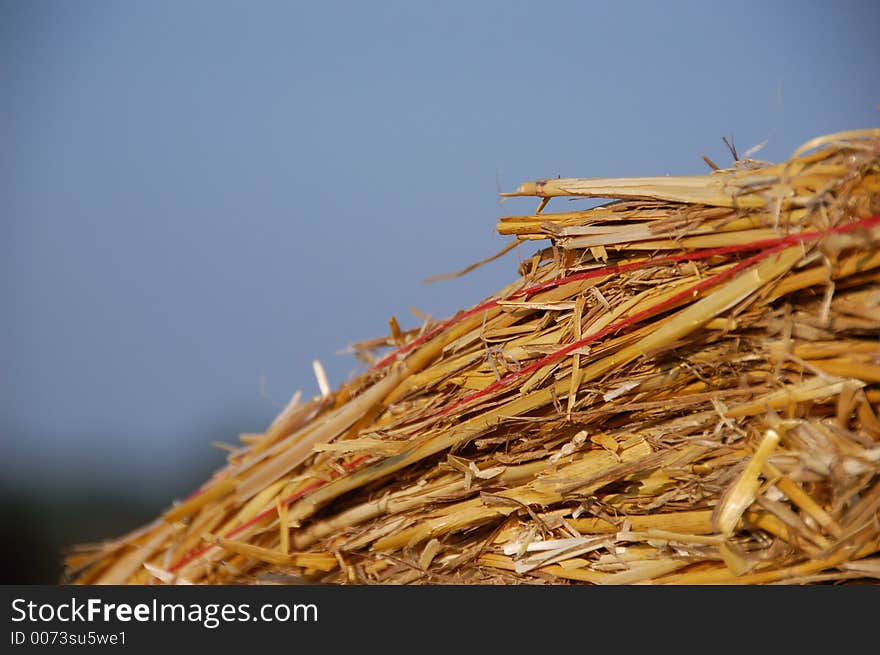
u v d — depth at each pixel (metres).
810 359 3.03
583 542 3.27
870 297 3.00
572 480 3.27
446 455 3.54
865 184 3.00
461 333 3.67
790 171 3.10
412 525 3.53
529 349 3.42
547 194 3.51
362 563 3.63
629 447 3.27
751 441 3.08
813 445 2.97
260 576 3.85
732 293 3.09
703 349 3.20
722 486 3.08
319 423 3.90
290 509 3.74
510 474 3.40
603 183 3.41
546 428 3.39
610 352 3.29
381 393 3.75
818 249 2.98
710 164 3.41
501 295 3.63
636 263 3.33
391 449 3.54
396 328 3.96
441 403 3.61
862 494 2.96
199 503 3.96
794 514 2.97
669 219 3.22
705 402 3.19
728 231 3.15
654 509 3.22
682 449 3.17
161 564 4.07
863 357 2.97
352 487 3.62
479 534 3.51
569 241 3.42
